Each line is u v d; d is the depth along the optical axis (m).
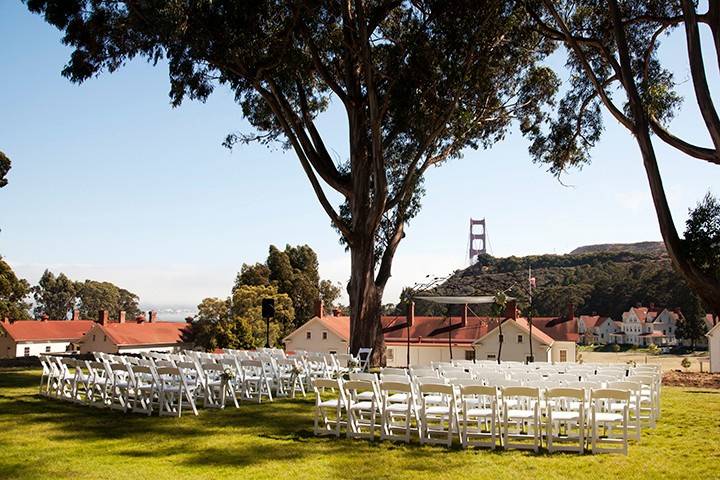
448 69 19.52
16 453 9.01
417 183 25.61
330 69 24.19
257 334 54.19
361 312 23.08
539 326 51.22
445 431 10.56
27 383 17.53
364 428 11.08
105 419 11.78
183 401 14.32
